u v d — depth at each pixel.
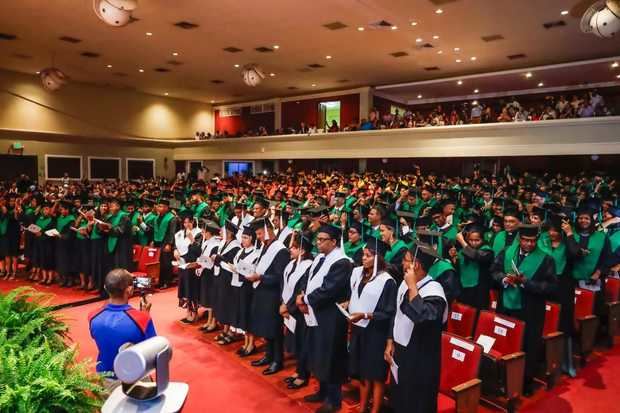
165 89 25.72
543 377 5.04
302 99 26.42
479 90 23.23
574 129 15.48
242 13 13.13
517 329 4.43
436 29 14.25
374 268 4.12
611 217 7.07
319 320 4.42
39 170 23.19
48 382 2.08
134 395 2.01
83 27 14.63
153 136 27.67
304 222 7.94
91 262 8.92
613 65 17.59
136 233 9.67
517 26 13.84
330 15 13.20
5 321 2.89
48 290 9.09
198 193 13.69
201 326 6.89
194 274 6.98
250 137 24.64
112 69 20.77
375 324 4.09
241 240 5.71
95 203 10.93
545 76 19.72
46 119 23.09
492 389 4.34
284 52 17.41
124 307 2.86
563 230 5.53
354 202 11.09
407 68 19.64
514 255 5.00
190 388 4.83
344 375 4.43
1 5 12.76
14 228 10.23
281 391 4.79
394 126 20.12
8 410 2.02
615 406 4.46
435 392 3.67
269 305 5.29
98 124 25.06
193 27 14.51
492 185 14.40
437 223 7.26
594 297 5.86
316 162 24.92
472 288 5.70
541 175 19.11
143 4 12.51
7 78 21.64
